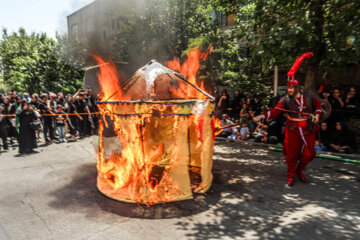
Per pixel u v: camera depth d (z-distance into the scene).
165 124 4.10
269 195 3.75
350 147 5.75
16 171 5.21
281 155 5.89
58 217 3.24
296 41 4.95
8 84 19.14
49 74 14.84
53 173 5.01
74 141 8.25
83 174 4.89
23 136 6.68
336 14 5.18
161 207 3.42
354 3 4.71
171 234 2.81
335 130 5.86
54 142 8.23
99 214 3.29
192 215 3.20
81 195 3.90
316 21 5.33
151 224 3.02
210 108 4.06
